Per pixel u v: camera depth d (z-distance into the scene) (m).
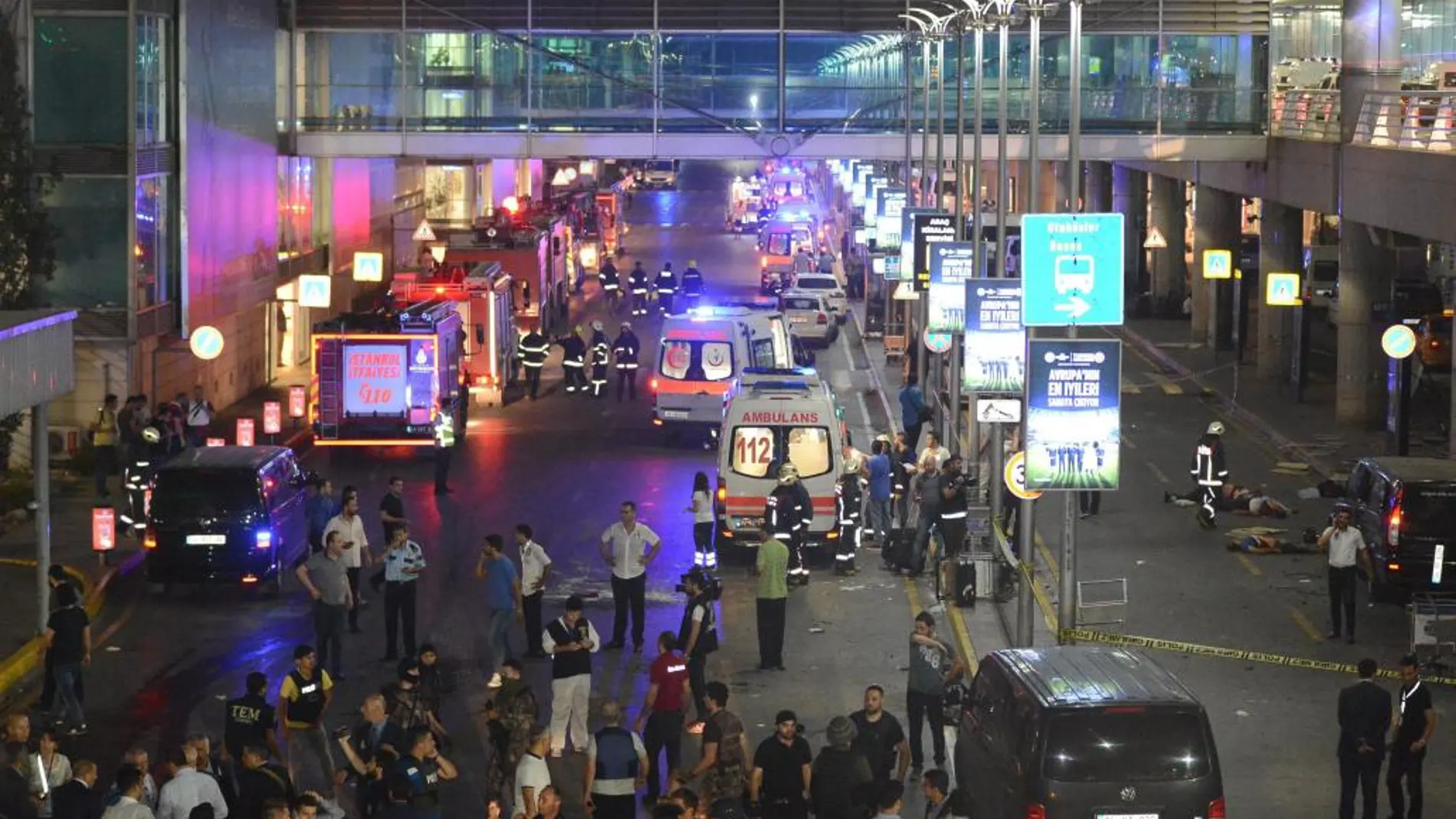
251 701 49.25
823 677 63.62
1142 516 92.19
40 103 103.44
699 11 142.75
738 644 68.44
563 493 97.31
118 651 67.56
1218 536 87.62
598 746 45.19
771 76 144.38
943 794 40.78
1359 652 67.12
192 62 112.00
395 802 42.38
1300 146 129.62
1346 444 112.56
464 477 101.88
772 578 64.12
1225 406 129.38
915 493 90.81
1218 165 151.75
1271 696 61.62
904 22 136.12
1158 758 40.91
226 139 119.56
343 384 105.00
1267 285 129.12
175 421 94.25
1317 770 54.06
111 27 103.31
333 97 139.62
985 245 114.31
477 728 57.94
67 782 44.22
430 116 141.25
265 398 128.38
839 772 43.34
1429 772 54.31
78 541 84.62
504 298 134.38
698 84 143.75
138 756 43.28
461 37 141.12
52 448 102.56
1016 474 64.69
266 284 128.88
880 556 83.19
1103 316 61.25
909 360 127.62
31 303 93.88
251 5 125.81
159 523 73.62
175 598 75.56
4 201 90.12
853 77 145.12
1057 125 144.75
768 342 117.00
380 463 106.31
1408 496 71.31
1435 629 63.84
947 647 53.44
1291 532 87.75
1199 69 141.50
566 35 142.12
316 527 75.69
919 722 53.09
